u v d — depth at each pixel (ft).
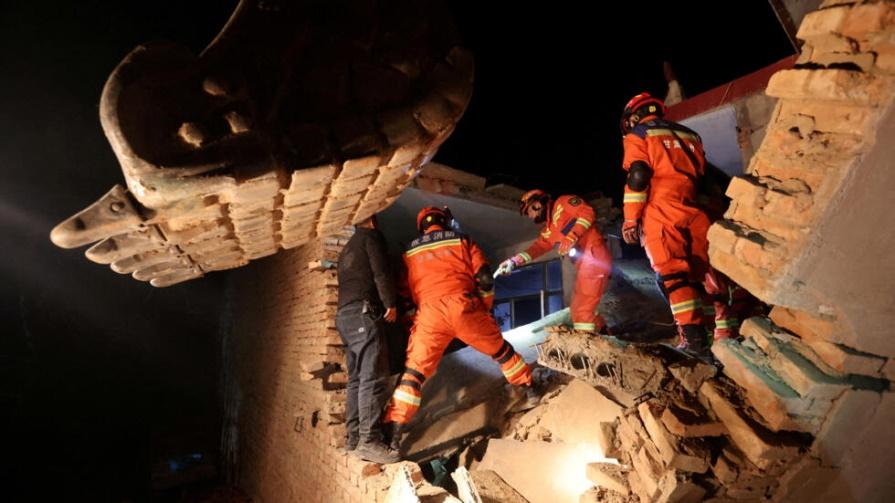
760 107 15.52
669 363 9.33
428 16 5.53
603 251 14.30
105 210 4.48
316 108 4.85
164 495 38.04
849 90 5.44
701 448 6.89
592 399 11.59
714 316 11.59
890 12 5.12
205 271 7.84
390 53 5.28
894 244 5.52
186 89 4.30
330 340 15.49
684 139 10.74
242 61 4.56
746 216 7.02
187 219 5.20
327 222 7.77
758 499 6.95
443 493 9.62
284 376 21.42
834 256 6.00
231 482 34.35
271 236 7.20
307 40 4.87
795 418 6.51
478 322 12.00
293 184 5.07
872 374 6.38
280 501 21.33
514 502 9.59
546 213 14.78
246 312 32.12
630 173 10.30
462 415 13.85
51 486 40.37
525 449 11.04
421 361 11.89
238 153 4.42
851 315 6.25
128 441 45.96
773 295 6.64
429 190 18.31
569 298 22.54
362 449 11.76
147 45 4.16
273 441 23.27
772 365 7.08
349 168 5.16
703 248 10.47
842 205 5.73
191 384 51.83
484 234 24.95
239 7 4.75
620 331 16.74
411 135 5.35
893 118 5.18
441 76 5.48
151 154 4.08
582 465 10.11
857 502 7.16
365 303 12.27
